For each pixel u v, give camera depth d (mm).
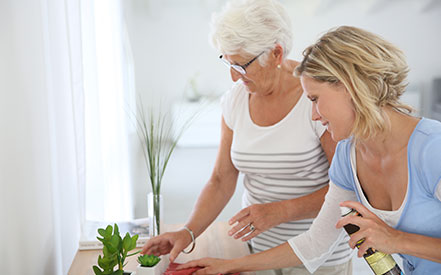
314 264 1318
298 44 8797
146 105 8586
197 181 5355
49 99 1635
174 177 5516
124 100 3508
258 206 1501
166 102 8586
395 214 1053
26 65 1357
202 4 8461
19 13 1298
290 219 1493
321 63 995
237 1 1378
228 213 4246
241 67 1401
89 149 2162
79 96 1710
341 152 1199
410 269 1104
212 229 1736
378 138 1044
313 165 1526
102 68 2518
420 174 986
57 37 1778
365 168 1136
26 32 1364
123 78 3463
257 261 1321
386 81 984
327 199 1285
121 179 3041
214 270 1309
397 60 984
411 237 974
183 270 1306
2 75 1136
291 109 1497
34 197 1399
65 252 1810
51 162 1638
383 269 1025
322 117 1059
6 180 1141
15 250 1188
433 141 965
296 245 1323
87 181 2172
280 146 1518
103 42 2539
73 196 1978
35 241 1387
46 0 1636
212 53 8695
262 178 1612
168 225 1781
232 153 1633
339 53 980
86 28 2045
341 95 1011
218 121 7656
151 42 8578
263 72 1432
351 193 1243
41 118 1515
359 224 1002
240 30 1328
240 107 1610
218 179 1714
